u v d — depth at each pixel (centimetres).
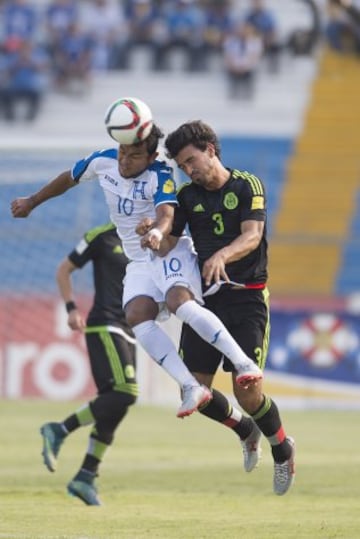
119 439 4853
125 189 2433
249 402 2423
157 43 9825
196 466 3925
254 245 2353
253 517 2678
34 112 9669
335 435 5028
